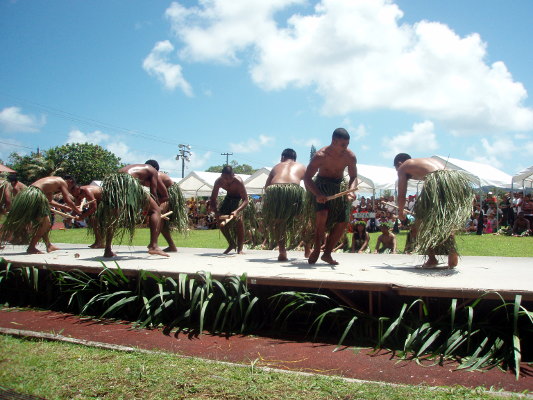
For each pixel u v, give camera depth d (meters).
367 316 3.21
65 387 2.21
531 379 2.38
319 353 2.86
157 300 3.84
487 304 3.15
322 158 4.38
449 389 2.19
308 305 3.58
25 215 5.36
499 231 13.60
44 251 6.04
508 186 14.80
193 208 19.53
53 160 38.59
